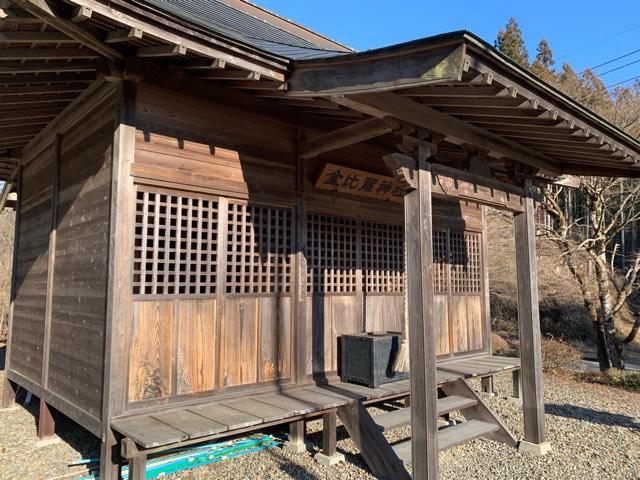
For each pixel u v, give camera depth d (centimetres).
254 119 422
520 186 451
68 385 390
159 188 357
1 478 367
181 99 371
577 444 457
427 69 251
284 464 388
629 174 470
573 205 1297
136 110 345
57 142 468
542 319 1566
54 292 449
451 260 632
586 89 1064
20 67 319
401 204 569
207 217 388
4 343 1207
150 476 362
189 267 369
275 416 337
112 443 312
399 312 555
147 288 352
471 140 381
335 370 477
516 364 582
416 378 324
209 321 377
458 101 319
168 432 292
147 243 363
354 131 389
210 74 352
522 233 450
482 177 401
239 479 359
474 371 521
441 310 602
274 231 436
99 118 378
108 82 359
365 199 526
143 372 336
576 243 997
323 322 472
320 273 478
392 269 555
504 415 566
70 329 398
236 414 339
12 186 700
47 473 376
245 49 306
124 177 335
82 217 394
